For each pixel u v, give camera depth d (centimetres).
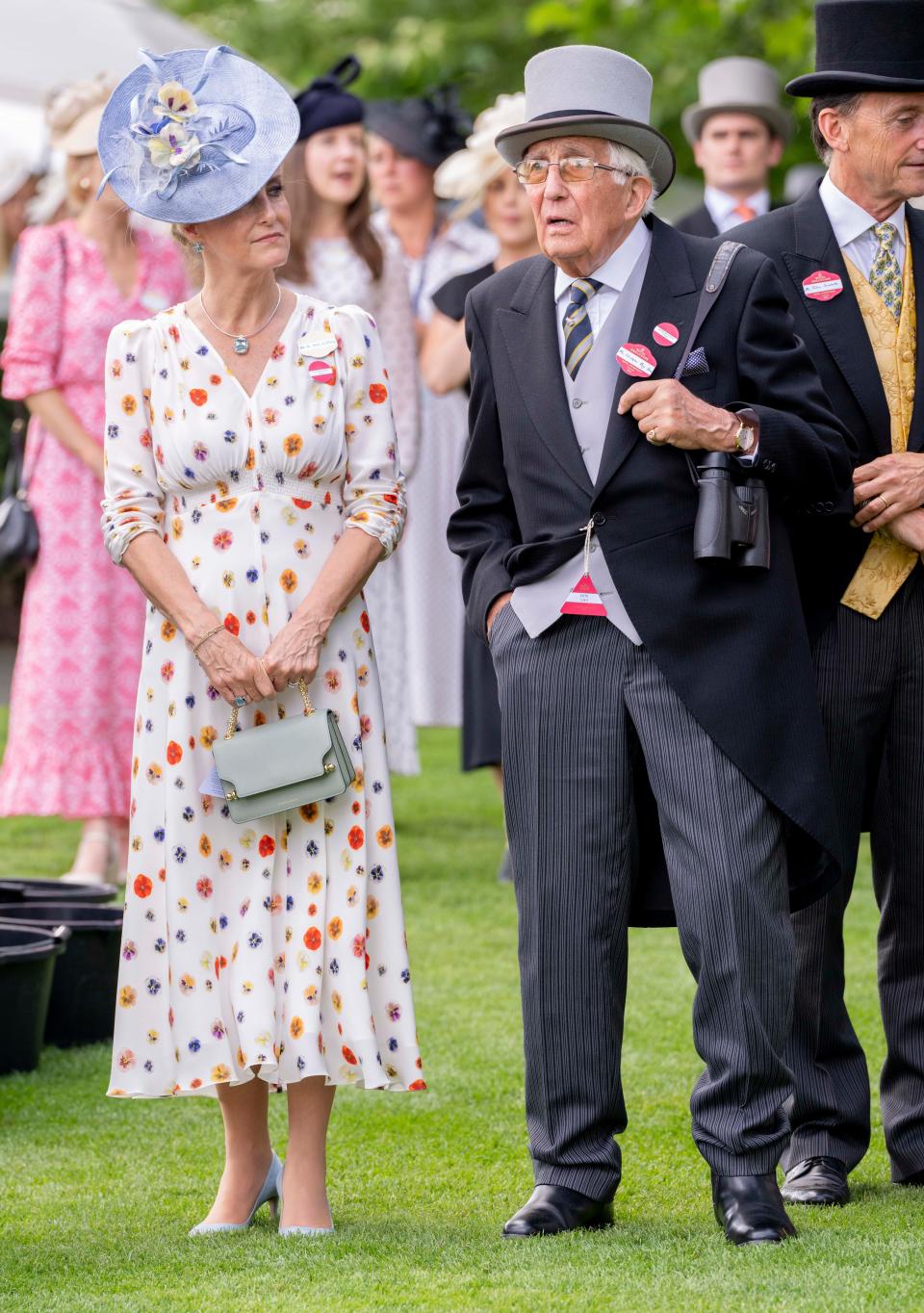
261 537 1195
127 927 1200
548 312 1180
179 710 1192
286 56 6050
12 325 2164
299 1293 1028
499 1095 1499
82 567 2169
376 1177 1313
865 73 1195
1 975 1566
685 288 1157
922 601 1223
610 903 1159
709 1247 1095
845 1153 1250
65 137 2159
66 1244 1170
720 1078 1123
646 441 1141
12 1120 1466
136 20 3466
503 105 2200
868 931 2011
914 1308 970
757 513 1120
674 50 5056
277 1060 1174
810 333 1222
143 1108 1502
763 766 1119
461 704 2572
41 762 2172
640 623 1128
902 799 1244
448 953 1928
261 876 1185
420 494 2641
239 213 1177
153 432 1209
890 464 1195
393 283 2272
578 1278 1031
